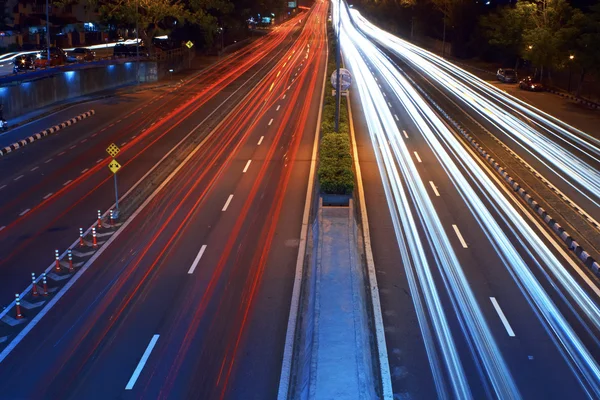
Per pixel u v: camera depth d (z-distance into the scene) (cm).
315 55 8350
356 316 1536
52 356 1418
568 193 2741
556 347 1458
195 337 1498
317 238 2078
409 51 9138
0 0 9175
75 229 2241
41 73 4753
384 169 3075
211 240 2133
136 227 2259
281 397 1267
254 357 1411
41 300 1697
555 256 2020
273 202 2548
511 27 6712
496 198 2648
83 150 3403
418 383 1309
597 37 4922
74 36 8906
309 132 3916
